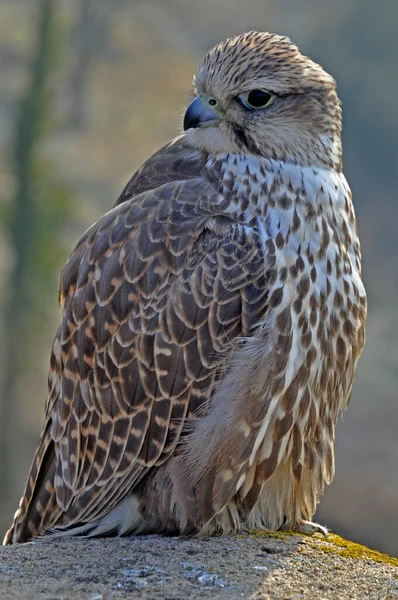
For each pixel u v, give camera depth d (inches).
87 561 371.2
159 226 396.8
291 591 355.6
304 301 390.6
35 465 426.6
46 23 1333.7
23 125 1306.6
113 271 398.6
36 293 1304.1
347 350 406.9
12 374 1311.5
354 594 356.5
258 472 391.5
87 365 405.1
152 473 395.5
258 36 423.2
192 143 418.6
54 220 1317.7
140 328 392.5
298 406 391.9
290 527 413.4
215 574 362.9
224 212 398.0
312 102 416.5
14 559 374.0
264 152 410.6
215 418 383.2
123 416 397.1
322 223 402.3
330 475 419.8
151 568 365.7
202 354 386.0
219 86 413.1
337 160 423.5
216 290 386.9
